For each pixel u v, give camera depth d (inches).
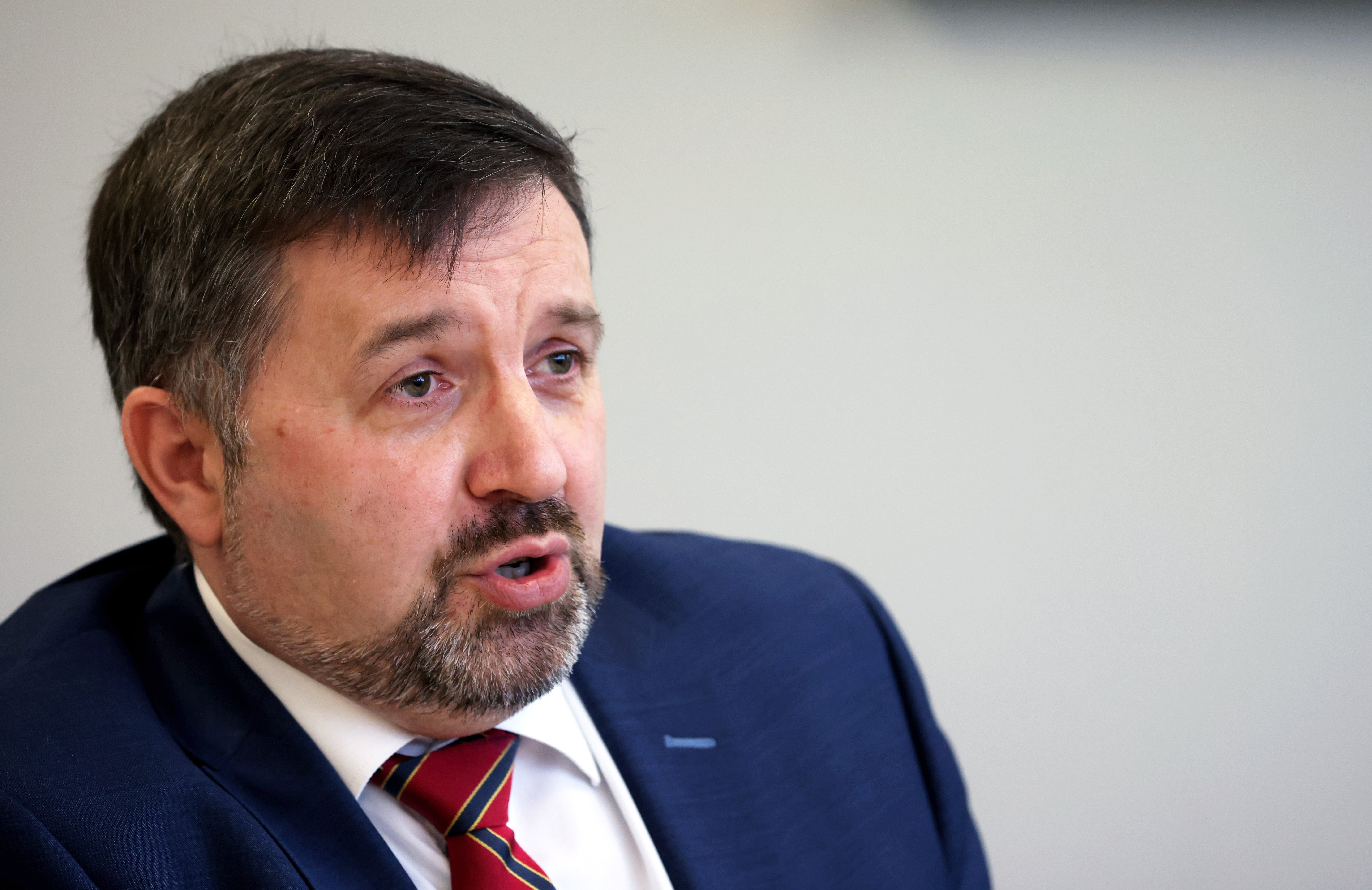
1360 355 118.7
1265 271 118.3
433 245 54.5
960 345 120.0
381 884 56.3
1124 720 121.9
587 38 114.4
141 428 60.7
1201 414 119.5
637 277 117.2
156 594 67.4
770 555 88.5
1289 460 119.5
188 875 54.3
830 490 121.3
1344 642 120.2
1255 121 117.2
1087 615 121.6
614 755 70.3
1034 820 122.7
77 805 54.3
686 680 75.8
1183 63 116.9
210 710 61.5
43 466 108.5
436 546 56.2
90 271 66.4
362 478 55.2
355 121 55.6
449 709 58.4
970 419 120.6
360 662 57.7
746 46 116.2
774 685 78.0
